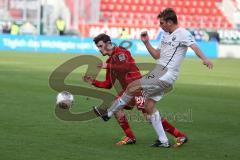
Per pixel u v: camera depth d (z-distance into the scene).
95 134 27.23
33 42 103.25
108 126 29.41
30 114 32.28
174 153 23.59
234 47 108.25
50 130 27.80
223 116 34.59
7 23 109.25
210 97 44.09
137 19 120.69
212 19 122.94
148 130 28.83
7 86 45.62
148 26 108.69
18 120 30.22
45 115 32.09
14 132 26.95
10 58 81.19
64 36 103.38
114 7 122.25
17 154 22.31
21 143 24.47
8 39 103.19
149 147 24.66
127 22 119.75
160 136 24.73
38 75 56.16
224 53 108.19
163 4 123.88
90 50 102.69
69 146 24.25
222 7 123.88
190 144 25.67
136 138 26.69
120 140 25.95
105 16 121.25
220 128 30.27
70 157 22.12
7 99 38.19
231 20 122.81
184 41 23.94
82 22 114.81
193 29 110.31
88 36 108.88
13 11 116.38
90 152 23.20
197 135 28.02
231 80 60.75
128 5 122.75
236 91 49.56
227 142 26.38
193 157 22.97
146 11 122.75
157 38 107.62
